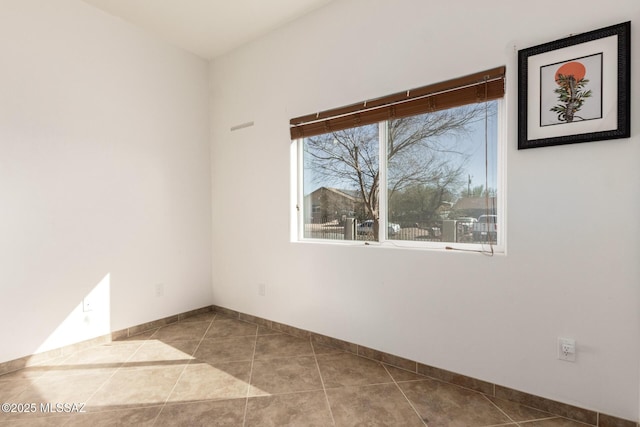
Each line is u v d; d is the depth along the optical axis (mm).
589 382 1587
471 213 1996
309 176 2764
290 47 2711
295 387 1939
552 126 1632
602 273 1545
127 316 2736
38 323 2238
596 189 1550
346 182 2545
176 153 3096
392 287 2199
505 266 1787
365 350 2334
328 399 1817
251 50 3000
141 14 2598
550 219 1662
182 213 3150
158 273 2957
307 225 2787
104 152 2582
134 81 2771
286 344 2564
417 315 2096
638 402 1481
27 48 2170
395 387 1938
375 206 2391
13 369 2123
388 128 2316
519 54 1704
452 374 1973
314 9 2541
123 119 2699
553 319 1665
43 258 2258
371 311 2299
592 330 1574
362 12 2293
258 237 2994
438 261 2006
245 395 1856
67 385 1962
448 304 1978
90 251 2506
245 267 3107
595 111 1527
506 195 1786
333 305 2502
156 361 2275
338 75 2428
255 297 3033
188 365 2217
